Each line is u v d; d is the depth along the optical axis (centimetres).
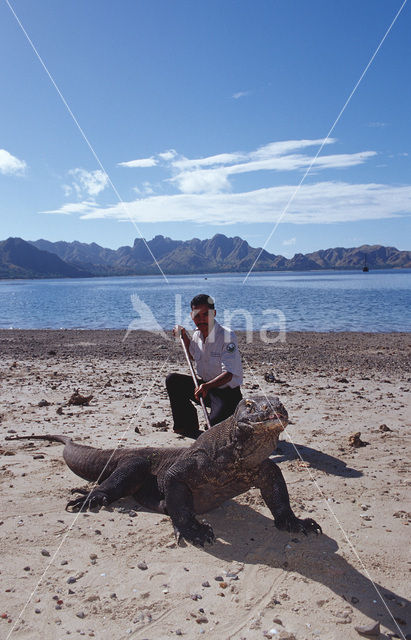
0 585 427
